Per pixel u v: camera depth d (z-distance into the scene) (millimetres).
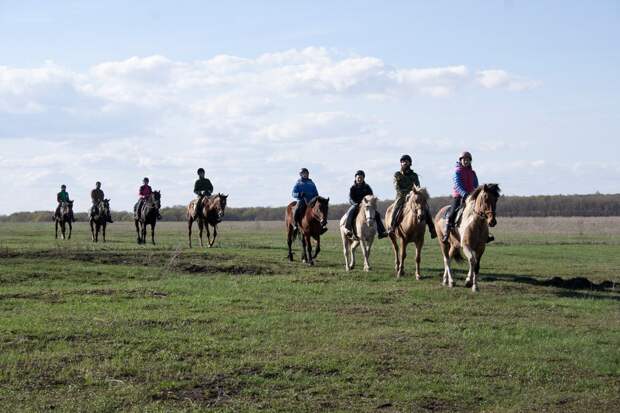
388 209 22172
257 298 17469
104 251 27109
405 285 19953
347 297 17797
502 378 11398
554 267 26672
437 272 23234
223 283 19938
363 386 10820
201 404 9945
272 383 10773
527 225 77500
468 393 10664
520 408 10156
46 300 16766
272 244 37250
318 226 24562
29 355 11703
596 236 53469
